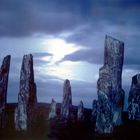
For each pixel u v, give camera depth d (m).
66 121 36.69
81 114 41.25
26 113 32.88
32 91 33.56
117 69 31.38
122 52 31.64
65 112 41.53
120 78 31.50
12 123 32.81
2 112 32.62
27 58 33.56
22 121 32.81
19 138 28.47
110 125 30.47
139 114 32.94
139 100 33.22
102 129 30.62
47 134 29.88
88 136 29.08
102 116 30.88
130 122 31.88
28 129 32.09
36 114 34.06
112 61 31.42
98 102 31.31
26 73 33.44
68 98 42.09
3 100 32.94
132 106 33.56
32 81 33.66
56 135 29.44
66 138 28.66
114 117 30.95
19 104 33.34
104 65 31.64
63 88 42.28
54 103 41.78
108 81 31.20
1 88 33.09
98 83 31.55
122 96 31.38
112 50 31.50
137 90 33.59
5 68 33.34
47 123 34.38
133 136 28.77
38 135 30.08
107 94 31.03
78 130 31.45
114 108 30.98
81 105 42.03
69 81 42.06
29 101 33.22
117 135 29.08
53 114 41.09
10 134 29.42
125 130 29.77
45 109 40.53
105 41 31.83
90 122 36.88
